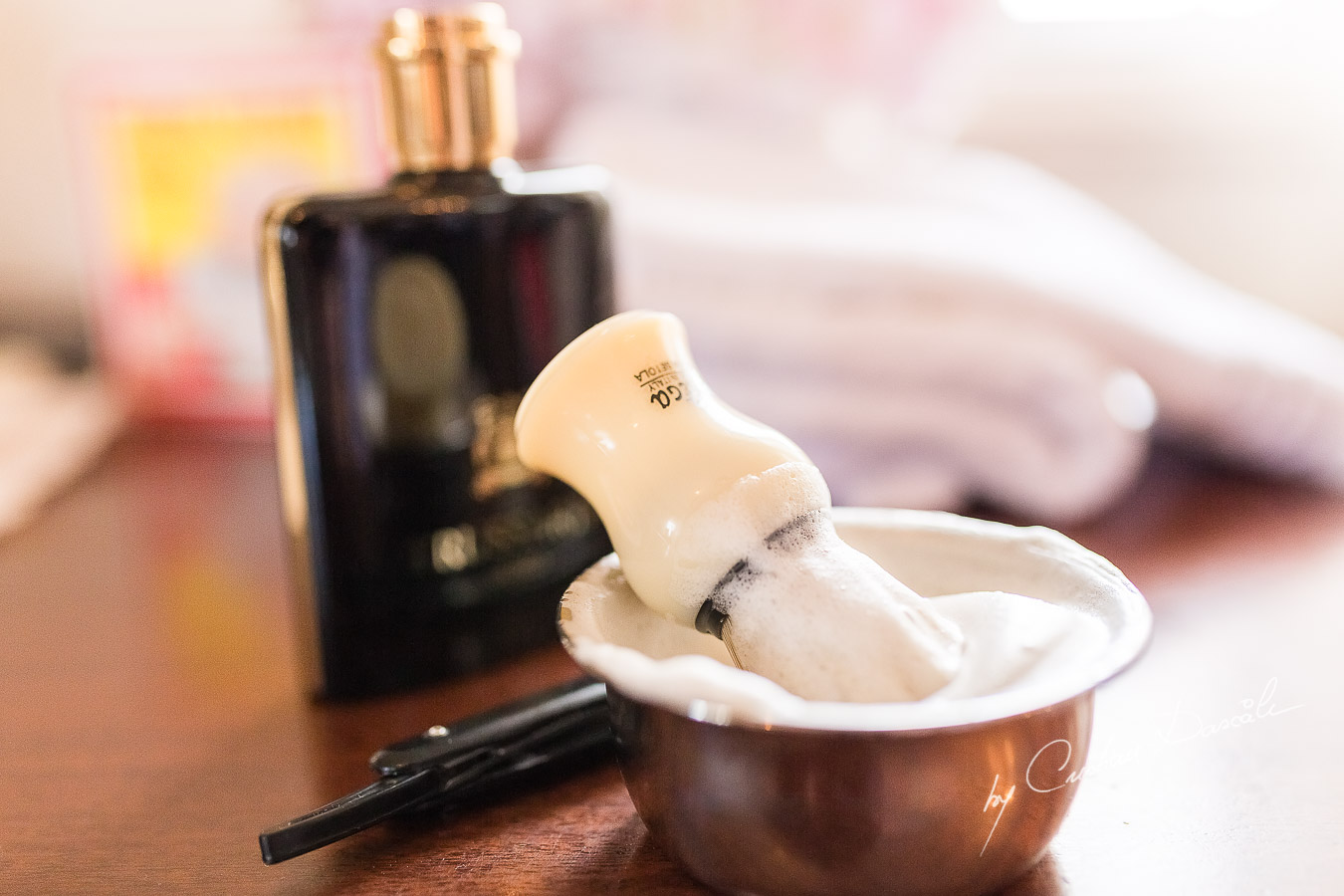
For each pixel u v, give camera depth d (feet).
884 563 0.81
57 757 0.87
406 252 0.94
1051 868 0.72
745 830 0.66
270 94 1.54
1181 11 1.94
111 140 1.59
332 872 0.74
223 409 1.66
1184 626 0.98
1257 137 1.94
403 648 0.95
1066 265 1.26
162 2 1.81
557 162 1.45
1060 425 1.19
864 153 1.61
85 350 1.97
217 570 1.19
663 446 0.72
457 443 0.97
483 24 0.96
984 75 1.88
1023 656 0.68
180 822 0.79
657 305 1.25
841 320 1.22
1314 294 1.95
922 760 0.63
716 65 1.52
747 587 0.70
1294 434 1.25
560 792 0.81
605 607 0.74
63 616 1.10
